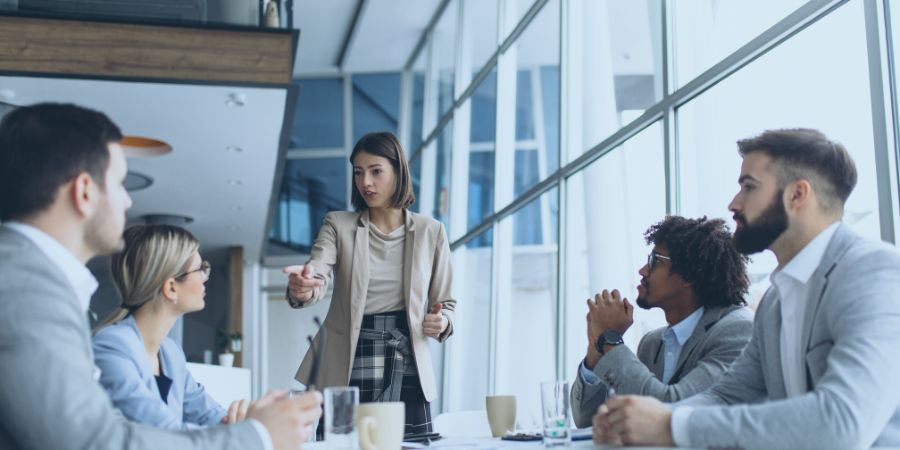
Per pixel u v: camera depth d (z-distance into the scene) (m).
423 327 2.42
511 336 6.48
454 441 1.90
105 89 5.12
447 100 9.38
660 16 4.10
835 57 2.76
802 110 2.94
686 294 2.20
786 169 1.58
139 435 1.21
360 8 9.48
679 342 2.17
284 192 11.30
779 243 1.61
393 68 11.38
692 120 3.79
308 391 1.44
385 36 10.30
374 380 2.43
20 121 1.31
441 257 2.58
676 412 1.35
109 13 5.02
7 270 1.20
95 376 1.31
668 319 2.26
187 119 5.78
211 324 11.48
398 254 2.54
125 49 5.00
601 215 4.73
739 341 1.98
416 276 2.50
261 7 5.23
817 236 1.56
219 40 5.13
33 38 4.89
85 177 1.32
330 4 9.34
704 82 3.59
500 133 7.10
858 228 2.57
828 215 1.57
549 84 6.08
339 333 2.48
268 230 9.63
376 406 1.46
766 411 1.32
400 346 2.45
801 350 1.53
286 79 5.18
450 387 7.77
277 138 6.29
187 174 7.21
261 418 1.30
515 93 6.89
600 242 4.73
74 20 4.96
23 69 4.86
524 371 6.12
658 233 2.24
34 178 1.29
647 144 4.24
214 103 5.47
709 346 2.02
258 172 7.21
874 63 2.55
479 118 7.84
